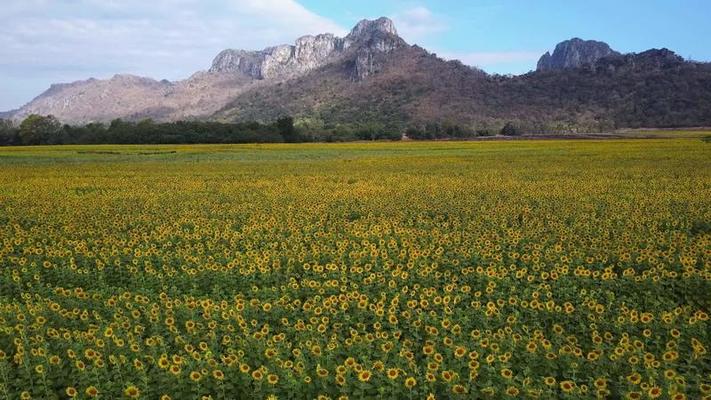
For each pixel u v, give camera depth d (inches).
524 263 602.5
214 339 397.1
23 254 684.7
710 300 491.8
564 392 331.0
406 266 595.8
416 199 1067.3
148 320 451.8
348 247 690.2
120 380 349.1
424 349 364.2
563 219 866.1
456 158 2197.3
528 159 2058.3
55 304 464.4
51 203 1104.8
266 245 690.2
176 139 4276.6
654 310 462.9
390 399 323.6
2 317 448.1
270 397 304.7
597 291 514.3
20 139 4608.8
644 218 821.2
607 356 377.1
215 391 342.3
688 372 351.9
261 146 3454.7
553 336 413.4
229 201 1144.8
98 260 621.9
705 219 834.8
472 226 802.8
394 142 3791.8
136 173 1784.0
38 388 343.3
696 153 2123.5
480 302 482.0
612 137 3587.6
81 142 4308.6
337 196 1149.7
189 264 614.2
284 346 387.5
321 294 513.3
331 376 341.1
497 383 337.7
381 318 448.1
